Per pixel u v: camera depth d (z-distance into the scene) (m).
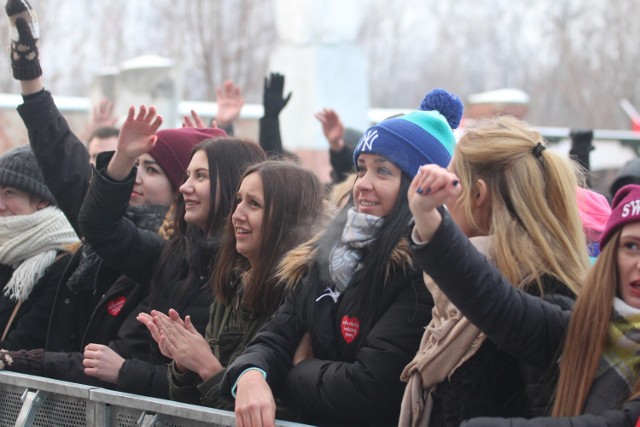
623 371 3.40
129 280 5.82
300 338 4.50
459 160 3.99
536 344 3.60
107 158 5.61
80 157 6.14
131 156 5.51
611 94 37.28
